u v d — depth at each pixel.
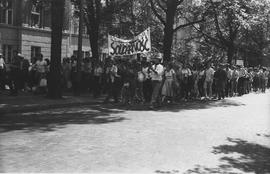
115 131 10.94
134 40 20.56
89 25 26.55
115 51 20.72
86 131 10.83
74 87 21.47
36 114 14.16
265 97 26.20
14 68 18.73
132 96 18.56
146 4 29.69
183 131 11.34
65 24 34.56
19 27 33.44
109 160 7.77
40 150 8.45
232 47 40.41
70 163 7.47
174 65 21.09
